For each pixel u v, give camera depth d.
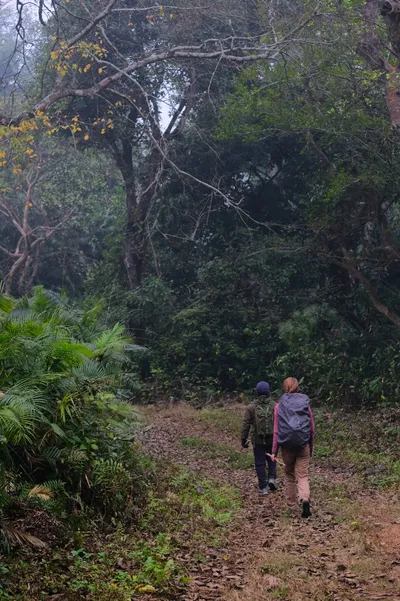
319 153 20.73
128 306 25.78
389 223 24.12
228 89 25.05
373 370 20.30
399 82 15.16
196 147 25.44
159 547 6.40
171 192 26.36
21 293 35.66
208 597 5.34
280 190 26.53
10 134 17.64
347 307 23.97
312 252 22.86
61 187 34.47
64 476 6.96
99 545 6.21
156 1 24.05
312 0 18.22
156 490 8.30
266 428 9.59
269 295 24.06
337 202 21.12
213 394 22.25
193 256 26.78
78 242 37.38
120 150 29.42
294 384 8.74
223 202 26.25
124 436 8.29
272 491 9.85
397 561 6.26
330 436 14.74
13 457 6.69
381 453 12.68
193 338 23.58
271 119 20.36
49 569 5.39
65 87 18.02
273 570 6.03
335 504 8.85
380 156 18.62
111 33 24.64
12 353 6.91
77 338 9.64
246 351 23.34
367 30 15.81
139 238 27.12
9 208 34.06
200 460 12.34
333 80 18.80
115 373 8.78
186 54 17.89
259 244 24.22
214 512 8.12
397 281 23.75
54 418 7.01
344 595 5.36
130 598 5.11
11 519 5.95
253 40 22.47
